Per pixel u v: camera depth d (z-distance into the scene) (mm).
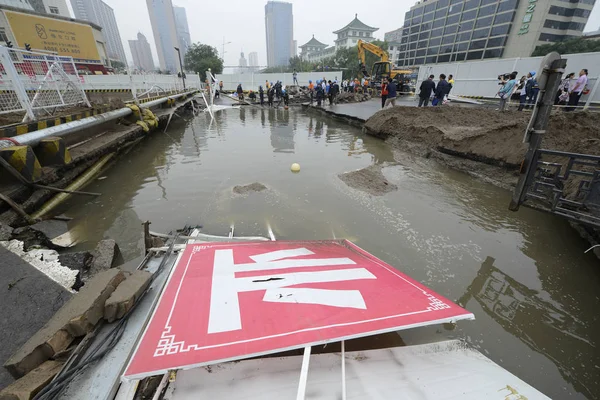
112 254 3021
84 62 26984
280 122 13602
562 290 2859
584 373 2057
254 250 2531
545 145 5355
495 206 4664
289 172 6168
